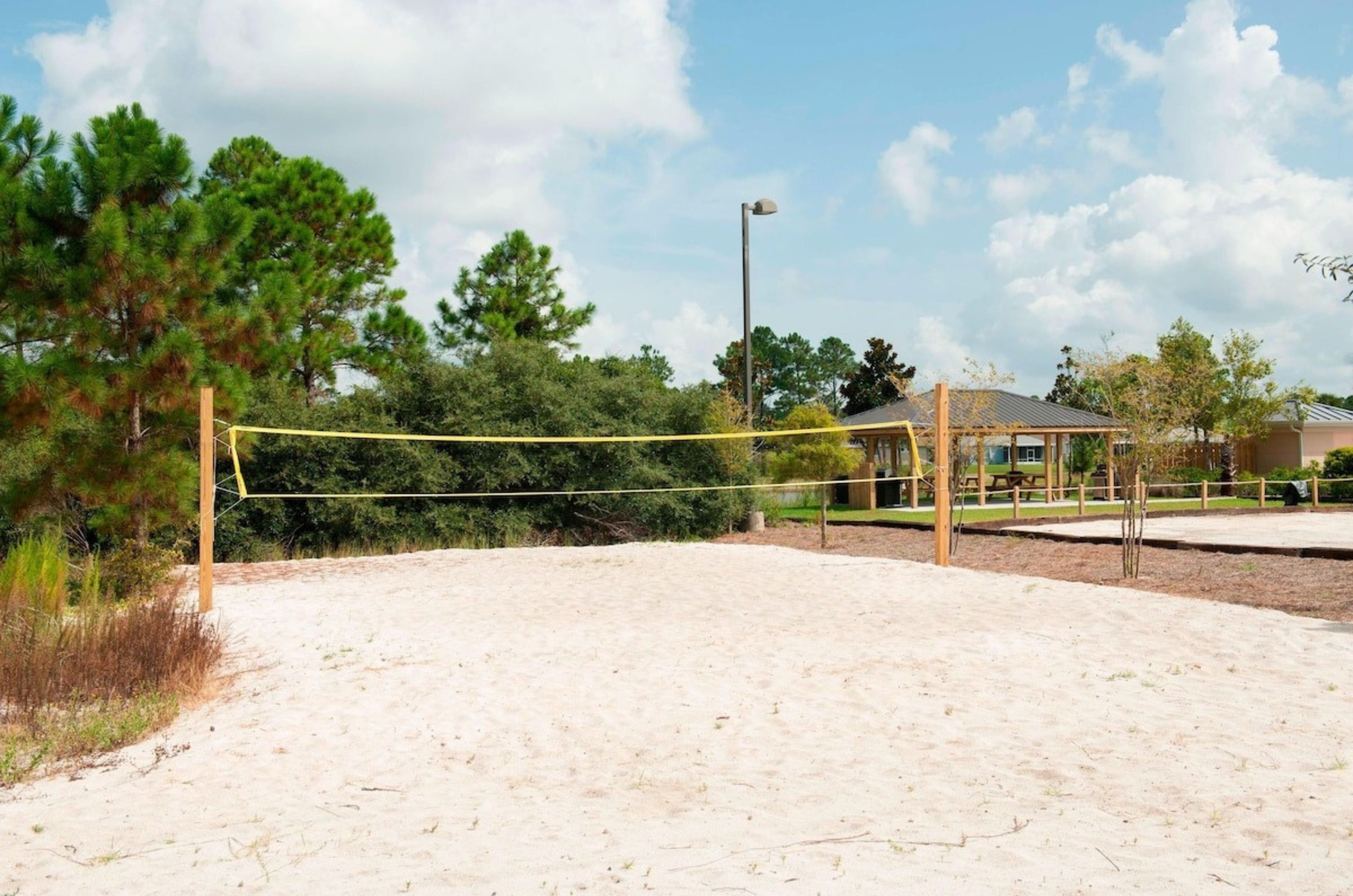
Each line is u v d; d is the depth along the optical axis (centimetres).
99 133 1194
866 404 4272
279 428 1728
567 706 617
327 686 682
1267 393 3086
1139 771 458
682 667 717
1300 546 1384
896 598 985
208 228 1188
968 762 484
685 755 513
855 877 338
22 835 420
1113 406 1268
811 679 667
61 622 746
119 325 1206
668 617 923
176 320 1227
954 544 1580
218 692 687
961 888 327
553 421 1958
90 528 1480
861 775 470
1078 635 779
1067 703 586
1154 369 1223
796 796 440
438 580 1204
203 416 1007
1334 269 745
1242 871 340
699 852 369
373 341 2412
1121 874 338
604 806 437
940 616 884
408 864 367
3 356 1105
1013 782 452
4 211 1119
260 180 2334
